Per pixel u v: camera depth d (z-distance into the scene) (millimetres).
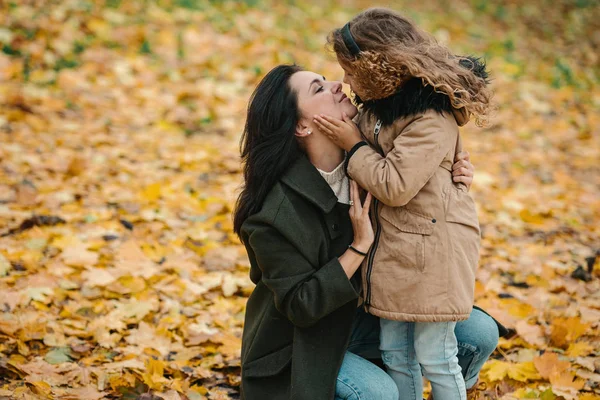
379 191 2420
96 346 3436
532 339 3639
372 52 2445
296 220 2508
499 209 5637
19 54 7270
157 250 4430
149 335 3549
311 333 2529
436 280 2430
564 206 5781
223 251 4512
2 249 4195
